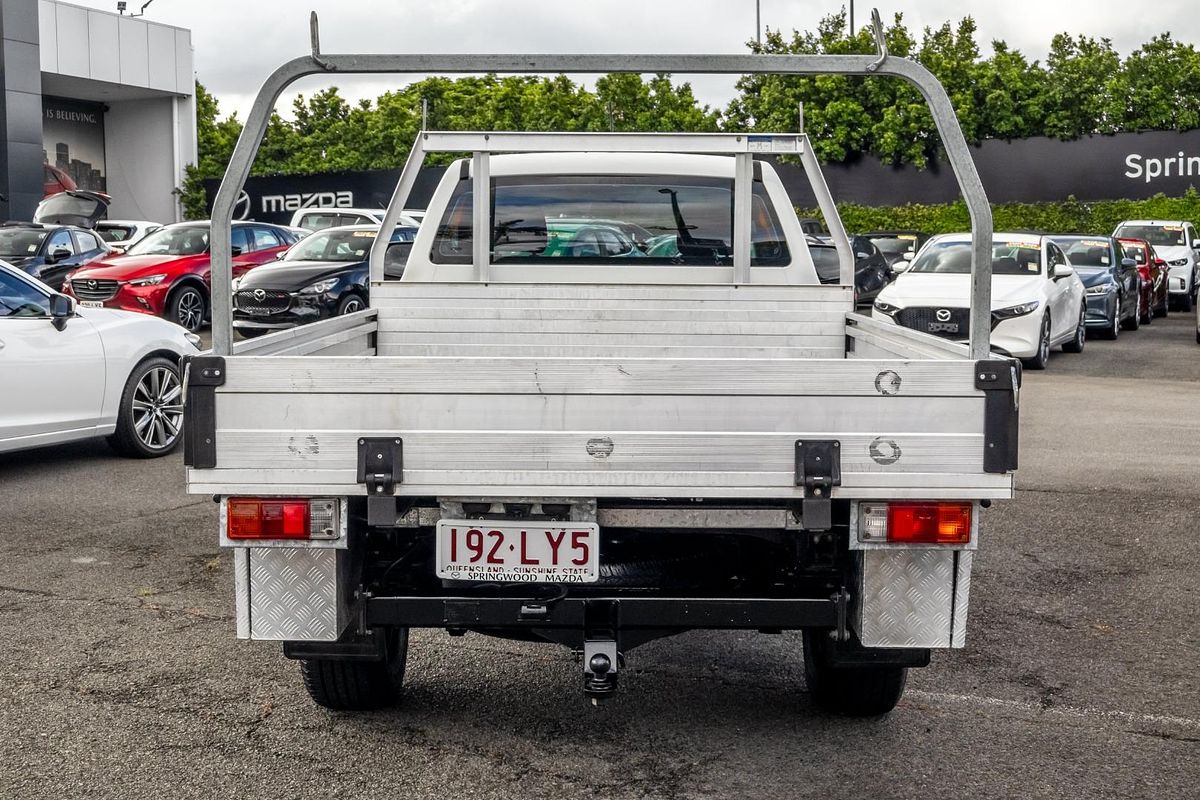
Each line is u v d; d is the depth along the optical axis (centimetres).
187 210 4119
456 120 4347
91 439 1083
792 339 562
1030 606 607
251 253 2064
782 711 466
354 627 397
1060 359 1772
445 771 407
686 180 588
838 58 368
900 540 370
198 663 516
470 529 377
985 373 355
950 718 459
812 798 388
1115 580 654
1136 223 2952
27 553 698
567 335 561
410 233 1858
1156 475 930
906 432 356
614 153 587
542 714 461
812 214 3222
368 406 357
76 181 4125
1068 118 3722
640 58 371
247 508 373
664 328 561
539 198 589
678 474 357
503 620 384
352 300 1712
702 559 418
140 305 1795
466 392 356
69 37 3672
